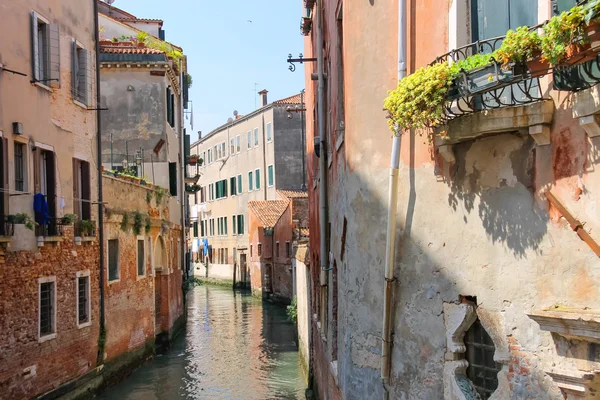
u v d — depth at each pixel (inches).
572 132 191.6
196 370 788.6
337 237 364.5
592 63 169.8
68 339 601.3
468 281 232.5
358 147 286.8
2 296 491.2
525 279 210.8
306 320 718.5
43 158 585.6
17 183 535.8
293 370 783.1
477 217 228.7
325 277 470.3
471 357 237.1
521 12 213.3
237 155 2247.8
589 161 186.4
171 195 1075.9
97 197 686.5
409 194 257.0
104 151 1019.9
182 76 1262.3
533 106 197.6
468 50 229.9
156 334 931.3
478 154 226.4
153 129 1031.6
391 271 261.6
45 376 554.6
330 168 433.7
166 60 1040.2
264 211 1811.0
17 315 511.5
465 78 200.8
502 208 218.4
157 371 786.8
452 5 234.5
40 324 551.8
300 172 1979.6
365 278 282.2
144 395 665.6
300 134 1983.3
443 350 242.5
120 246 755.4
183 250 1245.7
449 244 240.5
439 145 233.8
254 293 1818.4
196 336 1070.4
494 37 222.4
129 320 776.3
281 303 1555.1
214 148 2487.7
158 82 1036.5
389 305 263.7
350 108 293.6
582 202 189.6
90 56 683.4
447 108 214.8
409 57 258.2
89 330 648.4
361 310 284.8
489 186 222.8
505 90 212.1
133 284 796.0
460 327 235.8
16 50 530.0
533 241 207.8
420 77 215.5
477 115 211.2
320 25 482.6
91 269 660.1
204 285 2372.0
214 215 2476.6
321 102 474.9
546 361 203.9
